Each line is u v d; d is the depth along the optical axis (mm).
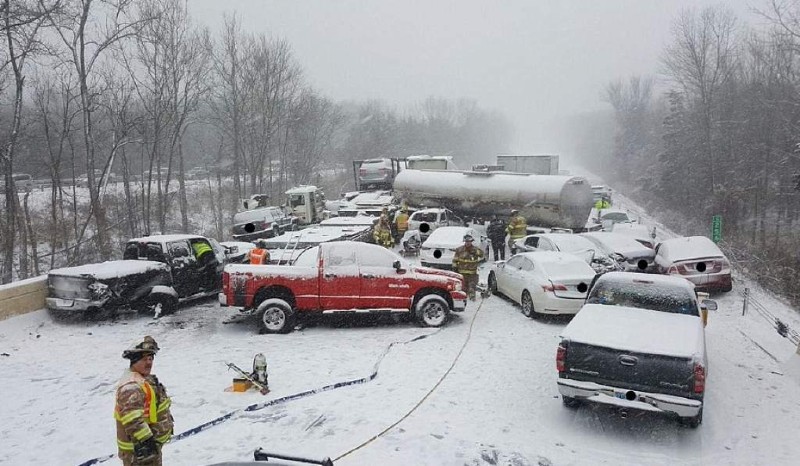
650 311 8578
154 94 34938
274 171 69562
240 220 29938
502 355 10219
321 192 38062
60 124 38031
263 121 49875
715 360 10430
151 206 42062
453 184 27672
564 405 7926
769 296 16938
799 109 41062
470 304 14539
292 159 61844
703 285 15508
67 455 6469
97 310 12945
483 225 27703
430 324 12250
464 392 8430
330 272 12070
